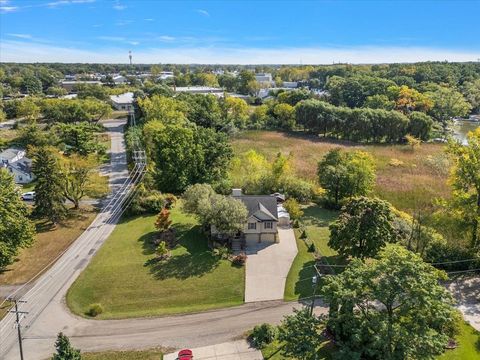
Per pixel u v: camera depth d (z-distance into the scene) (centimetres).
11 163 6975
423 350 2297
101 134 10162
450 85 15838
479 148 4044
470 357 2855
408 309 2400
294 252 4522
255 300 3666
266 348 2998
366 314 2570
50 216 5125
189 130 6312
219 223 4403
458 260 4072
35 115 11138
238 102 12262
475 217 4094
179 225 5084
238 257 4250
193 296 3722
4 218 3969
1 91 15075
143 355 2962
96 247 4591
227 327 3291
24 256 4428
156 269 4106
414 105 12306
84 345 3081
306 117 11081
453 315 2478
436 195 6194
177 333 3222
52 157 5141
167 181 6153
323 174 5997
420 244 4250
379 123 10125
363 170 5709
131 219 5366
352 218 3909
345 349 2441
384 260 2558
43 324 3331
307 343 2512
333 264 4250
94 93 14388
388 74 18888
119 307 3575
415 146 9506
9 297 3694
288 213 5372
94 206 5869
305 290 3806
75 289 3800
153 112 8612
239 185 6394
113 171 7312
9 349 3044
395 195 6225
